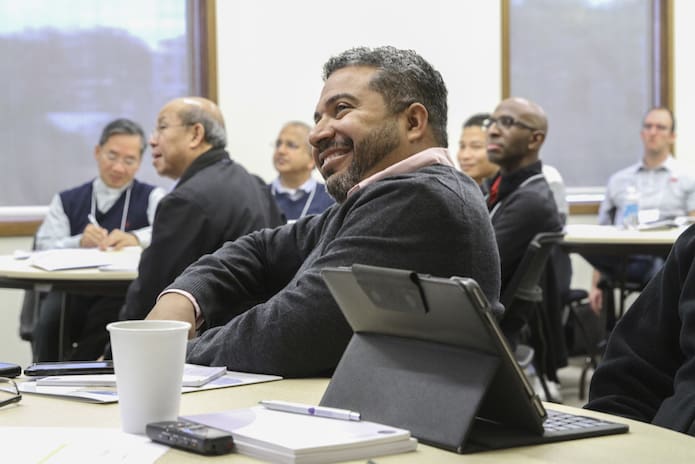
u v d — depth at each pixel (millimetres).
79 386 1637
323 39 6758
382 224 1962
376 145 2143
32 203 6027
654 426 1376
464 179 2076
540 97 7500
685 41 7859
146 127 6336
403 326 1316
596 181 7699
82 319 4754
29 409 1480
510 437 1252
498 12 7285
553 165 7574
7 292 5883
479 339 1217
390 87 2146
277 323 1873
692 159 7898
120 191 5398
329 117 2193
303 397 1601
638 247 5043
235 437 1208
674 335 1801
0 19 5934
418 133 2162
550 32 7508
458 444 1203
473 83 7234
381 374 1331
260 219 3771
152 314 2242
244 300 2391
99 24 6188
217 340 1968
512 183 4547
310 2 6707
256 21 6562
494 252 2010
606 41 7676
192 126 3955
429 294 1223
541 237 3742
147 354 1290
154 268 3559
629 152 7789
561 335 4648
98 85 6191
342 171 2178
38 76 6031
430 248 1938
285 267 2369
